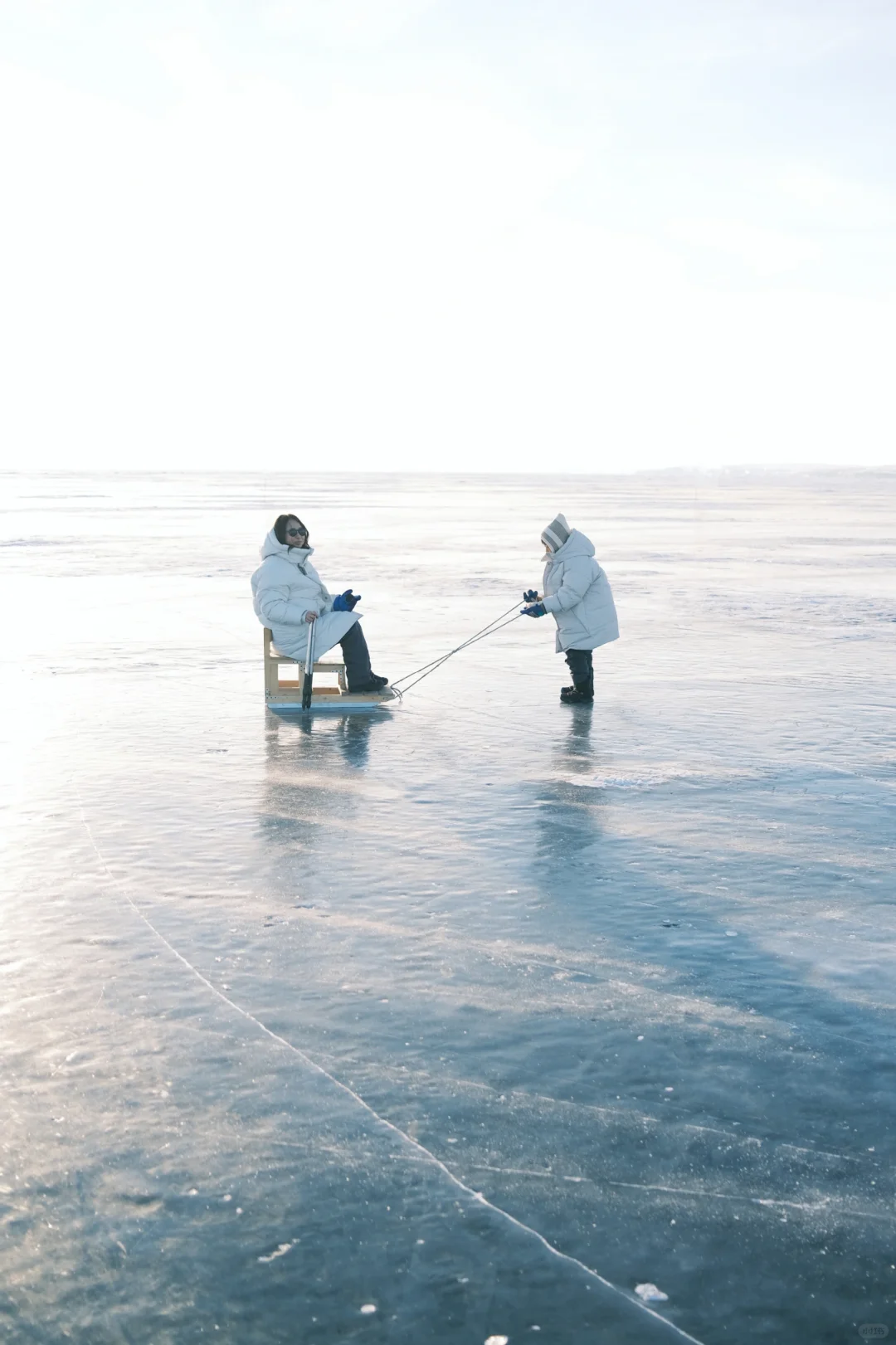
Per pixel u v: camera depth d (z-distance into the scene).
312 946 4.44
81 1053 3.58
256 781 6.99
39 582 18.86
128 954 4.34
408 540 30.28
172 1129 3.16
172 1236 2.72
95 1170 2.98
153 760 7.50
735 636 13.60
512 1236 2.73
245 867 5.37
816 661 11.74
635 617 15.24
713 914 4.82
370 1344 2.40
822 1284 2.58
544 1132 3.16
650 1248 2.69
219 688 10.16
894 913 4.86
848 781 7.04
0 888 5.05
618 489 104.50
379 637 13.24
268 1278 2.59
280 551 9.41
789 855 5.62
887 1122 3.24
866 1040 3.72
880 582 19.91
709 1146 3.10
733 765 7.43
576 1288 2.56
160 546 26.98
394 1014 3.87
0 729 8.38
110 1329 2.43
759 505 60.06
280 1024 3.79
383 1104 3.30
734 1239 2.73
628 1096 3.36
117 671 10.88
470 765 7.43
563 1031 3.76
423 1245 2.70
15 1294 2.53
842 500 71.38
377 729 8.57
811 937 4.59
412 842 5.77
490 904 4.92
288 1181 2.94
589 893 5.07
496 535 32.50
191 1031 3.73
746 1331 2.44
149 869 5.34
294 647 9.22
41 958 4.30
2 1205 2.83
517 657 12.03
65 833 5.88
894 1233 2.75
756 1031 3.77
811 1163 3.03
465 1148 3.08
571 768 7.34
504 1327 2.45
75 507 49.44
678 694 9.97
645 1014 3.89
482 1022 3.82
